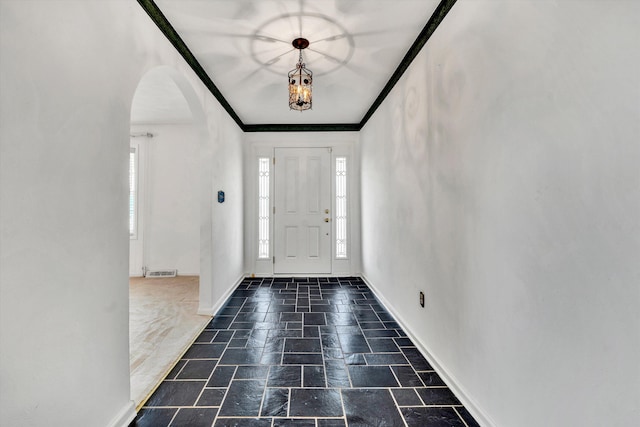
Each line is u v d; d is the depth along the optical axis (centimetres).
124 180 147
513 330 120
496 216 130
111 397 136
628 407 79
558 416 99
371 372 188
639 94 75
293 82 230
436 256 190
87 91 121
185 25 194
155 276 439
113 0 138
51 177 104
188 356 208
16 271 93
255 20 190
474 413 147
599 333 85
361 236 434
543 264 105
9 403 91
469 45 150
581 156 90
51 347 105
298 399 162
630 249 77
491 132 133
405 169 249
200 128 277
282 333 246
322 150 439
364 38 212
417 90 220
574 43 92
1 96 88
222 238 322
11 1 90
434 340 195
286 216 440
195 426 143
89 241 123
